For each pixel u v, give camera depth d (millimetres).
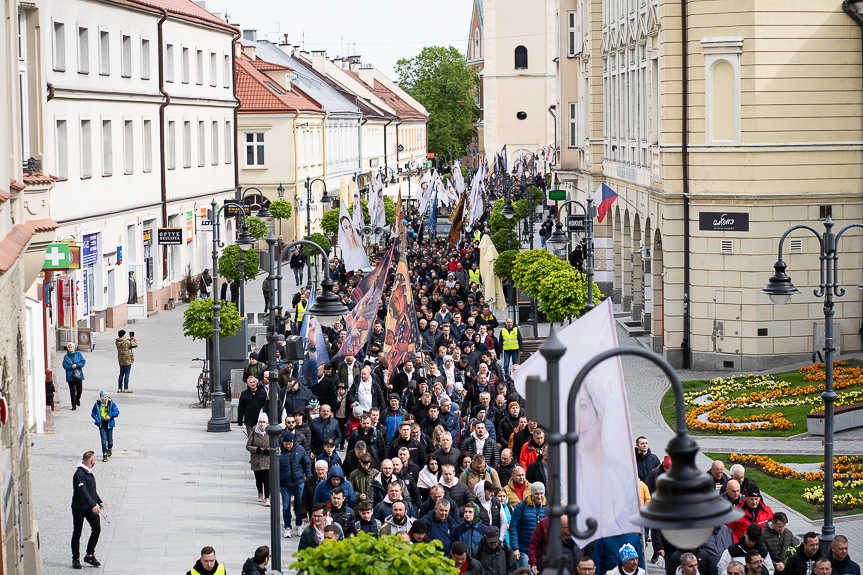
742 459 28344
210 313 35906
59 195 48281
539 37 131250
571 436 8656
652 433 31781
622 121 53312
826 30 39688
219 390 33281
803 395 35375
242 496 25734
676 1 41031
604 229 58688
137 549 21641
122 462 29031
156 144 62844
